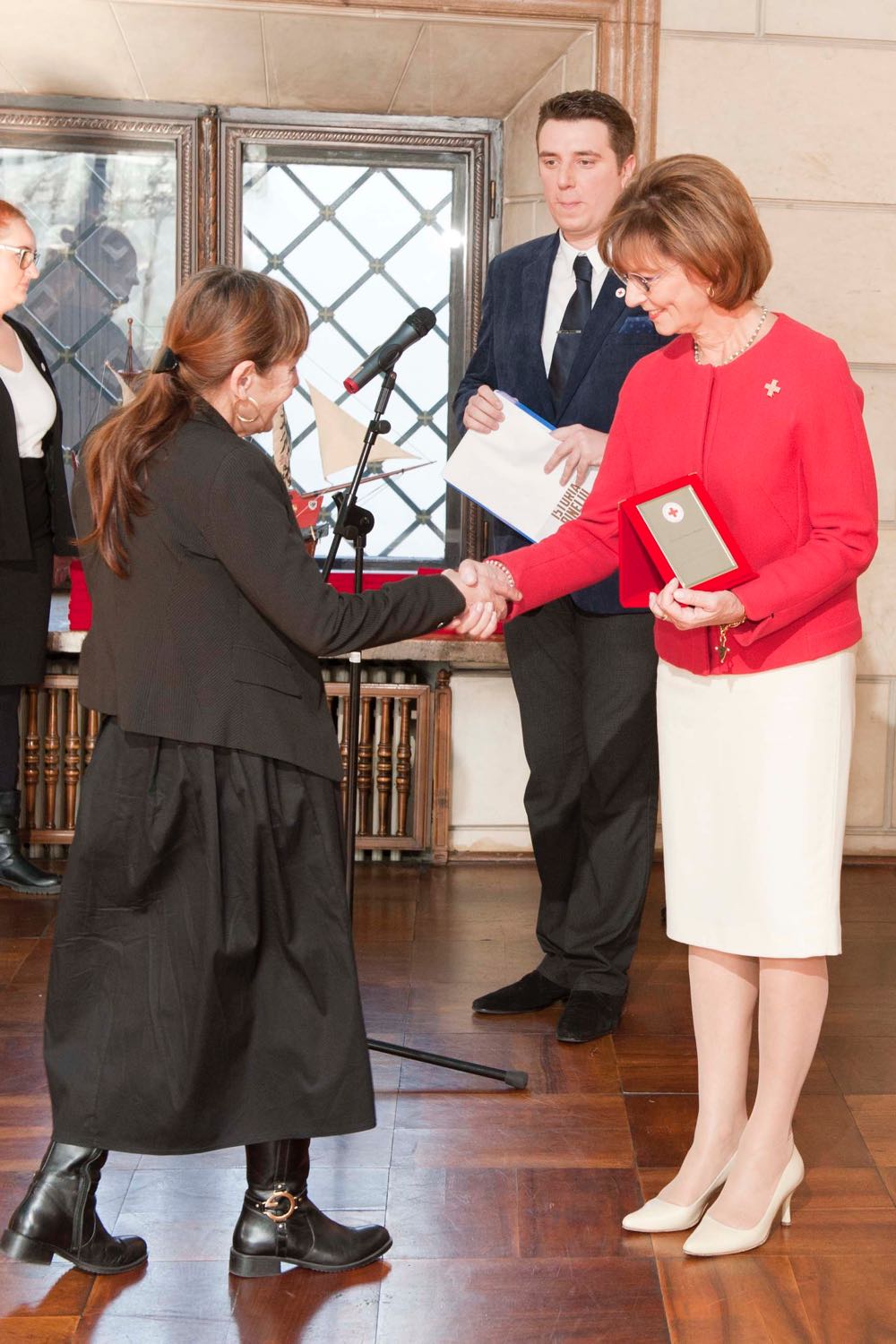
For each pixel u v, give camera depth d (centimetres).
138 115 452
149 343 473
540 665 322
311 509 406
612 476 242
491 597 240
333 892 207
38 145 455
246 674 197
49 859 449
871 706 457
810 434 208
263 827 199
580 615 314
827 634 215
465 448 311
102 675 202
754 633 211
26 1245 209
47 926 384
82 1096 204
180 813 198
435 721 442
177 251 463
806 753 216
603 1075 294
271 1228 216
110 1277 218
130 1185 247
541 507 307
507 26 416
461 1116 274
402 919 396
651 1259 224
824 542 209
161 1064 200
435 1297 213
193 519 194
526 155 448
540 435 306
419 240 470
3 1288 214
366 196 466
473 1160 256
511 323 326
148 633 196
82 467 204
